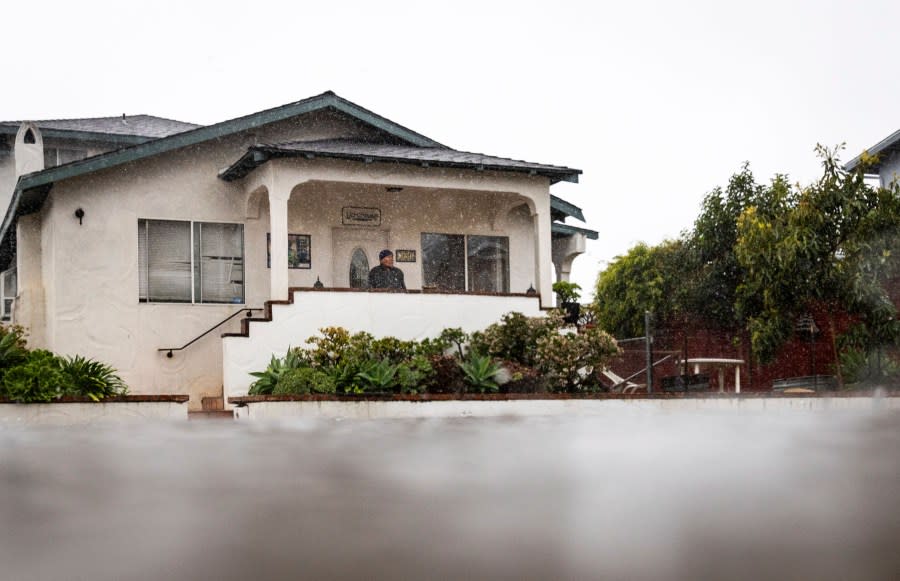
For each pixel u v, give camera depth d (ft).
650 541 14.75
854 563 13.28
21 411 42.37
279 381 49.85
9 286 77.25
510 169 62.39
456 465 24.66
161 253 60.08
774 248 61.52
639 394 52.85
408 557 13.71
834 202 61.16
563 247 82.02
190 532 15.38
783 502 18.37
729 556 13.71
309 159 58.29
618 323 80.23
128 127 77.97
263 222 62.54
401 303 58.29
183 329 59.98
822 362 65.00
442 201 68.44
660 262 77.25
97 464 25.03
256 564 13.26
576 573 12.73
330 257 65.00
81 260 57.88
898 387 61.31
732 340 66.23
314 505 17.93
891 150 85.05
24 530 15.67
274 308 55.47
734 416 46.75
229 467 24.23
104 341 58.13
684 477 22.20
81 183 58.08
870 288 60.54
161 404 45.09
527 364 56.85
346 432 36.19
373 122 66.85
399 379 50.60
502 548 14.14
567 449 28.71
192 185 61.00
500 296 60.70
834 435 34.12
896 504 18.11
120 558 13.43
